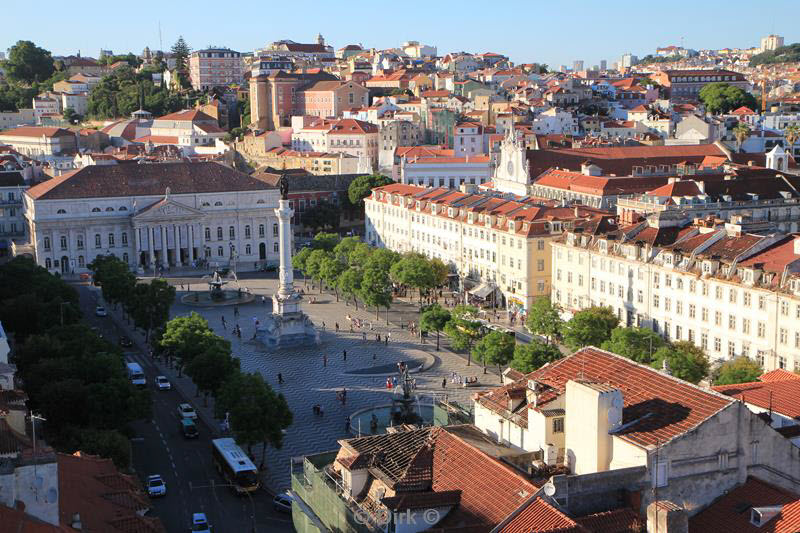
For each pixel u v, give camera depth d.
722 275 199.50
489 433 112.94
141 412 155.25
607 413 93.88
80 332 190.62
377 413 184.75
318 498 106.94
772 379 135.12
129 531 95.50
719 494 91.88
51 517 84.88
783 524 84.50
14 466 83.38
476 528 87.69
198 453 162.38
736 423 91.94
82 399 150.00
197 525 127.94
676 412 94.00
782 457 94.50
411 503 91.88
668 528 79.56
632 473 88.94
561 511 86.38
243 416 150.88
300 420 182.00
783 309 183.75
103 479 106.44
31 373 158.12
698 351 183.38
